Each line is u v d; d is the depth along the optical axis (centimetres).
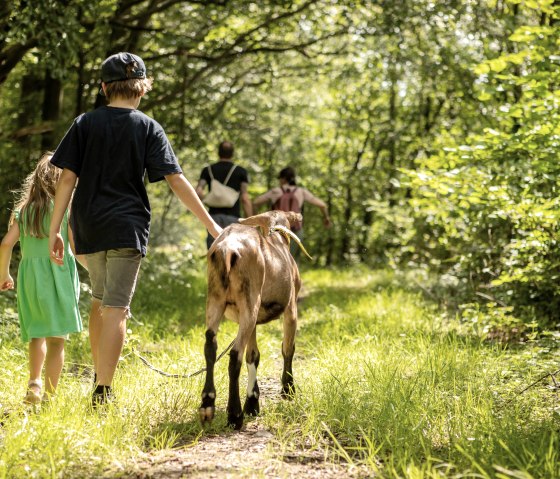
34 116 1592
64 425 398
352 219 2442
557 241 757
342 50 1711
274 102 2034
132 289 473
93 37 1352
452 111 2034
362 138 2442
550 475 345
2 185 1300
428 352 646
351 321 904
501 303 862
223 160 947
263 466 375
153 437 414
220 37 1592
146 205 480
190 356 633
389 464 359
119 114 476
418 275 1358
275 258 493
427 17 1427
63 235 505
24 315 501
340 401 481
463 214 842
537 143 745
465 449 380
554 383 544
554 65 770
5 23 1055
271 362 667
